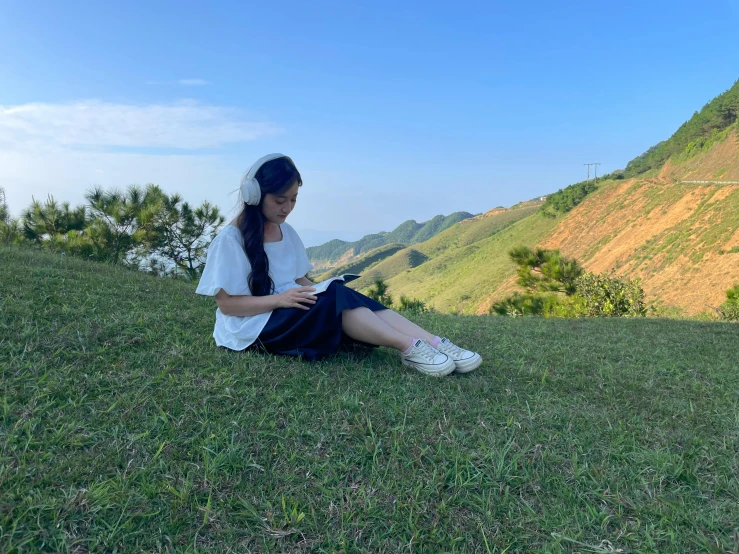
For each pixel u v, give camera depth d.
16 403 2.02
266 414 2.13
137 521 1.47
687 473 1.86
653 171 89.75
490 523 1.56
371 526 1.53
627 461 1.95
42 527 1.39
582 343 4.12
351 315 2.70
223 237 2.70
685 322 6.11
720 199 49.72
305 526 1.50
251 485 1.68
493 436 2.08
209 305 4.23
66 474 1.62
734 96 82.31
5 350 2.49
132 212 11.36
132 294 4.21
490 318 6.18
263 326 2.74
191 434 1.95
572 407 2.47
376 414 2.21
